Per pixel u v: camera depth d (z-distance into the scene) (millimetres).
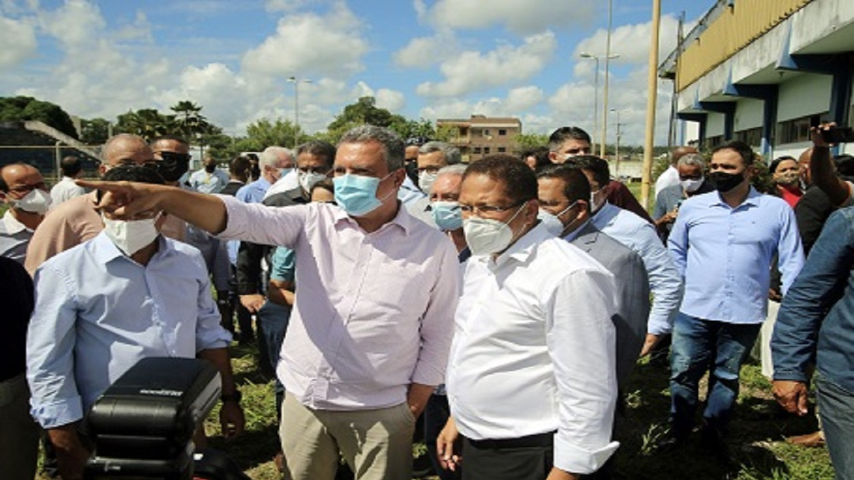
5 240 4082
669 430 4148
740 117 20344
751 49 14797
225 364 2904
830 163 4176
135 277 2488
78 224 3252
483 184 2072
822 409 2398
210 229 2109
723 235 3818
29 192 4059
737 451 4098
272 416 4625
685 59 24094
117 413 1318
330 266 2436
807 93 14219
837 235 2371
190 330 2652
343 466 3688
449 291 2576
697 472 3861
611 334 1995
